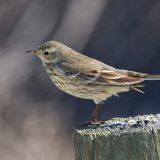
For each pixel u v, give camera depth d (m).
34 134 19.58
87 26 20.97
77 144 8.00
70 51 10.35
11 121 19.73
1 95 19.92
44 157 19.03
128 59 21.30
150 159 7.61
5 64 20.27
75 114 20.45
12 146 19.22
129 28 21.50
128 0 21.59
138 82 9.77
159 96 20.80
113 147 7.68
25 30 20.59
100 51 21.12
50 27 20.72
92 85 9.95
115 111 20.58
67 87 10.19
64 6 20.95
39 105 20.25
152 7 21.67
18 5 20.72
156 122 8.44
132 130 7.81
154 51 21.45
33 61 20.47
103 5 21.25
